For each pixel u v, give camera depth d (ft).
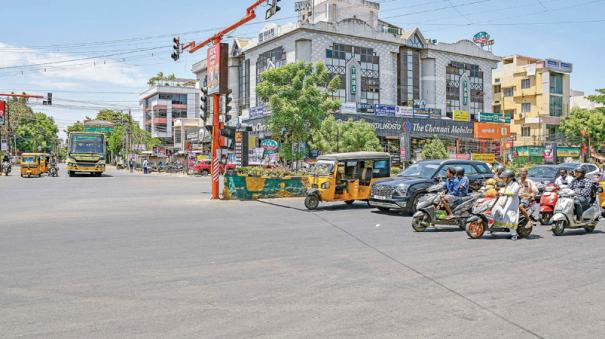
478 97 200.13
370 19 183.83
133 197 69.51
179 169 184.96
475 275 22.58
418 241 32.50
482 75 201.67
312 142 118.42
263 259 26.27
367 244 31.22
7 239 32.83
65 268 23.95
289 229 38.19
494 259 26.37
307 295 19.16
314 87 108.78
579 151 180.45
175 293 19.44
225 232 36.45
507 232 36.78
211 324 15.72
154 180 122.31
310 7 178.09
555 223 35.47
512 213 33.22
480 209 33.96
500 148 180.34
